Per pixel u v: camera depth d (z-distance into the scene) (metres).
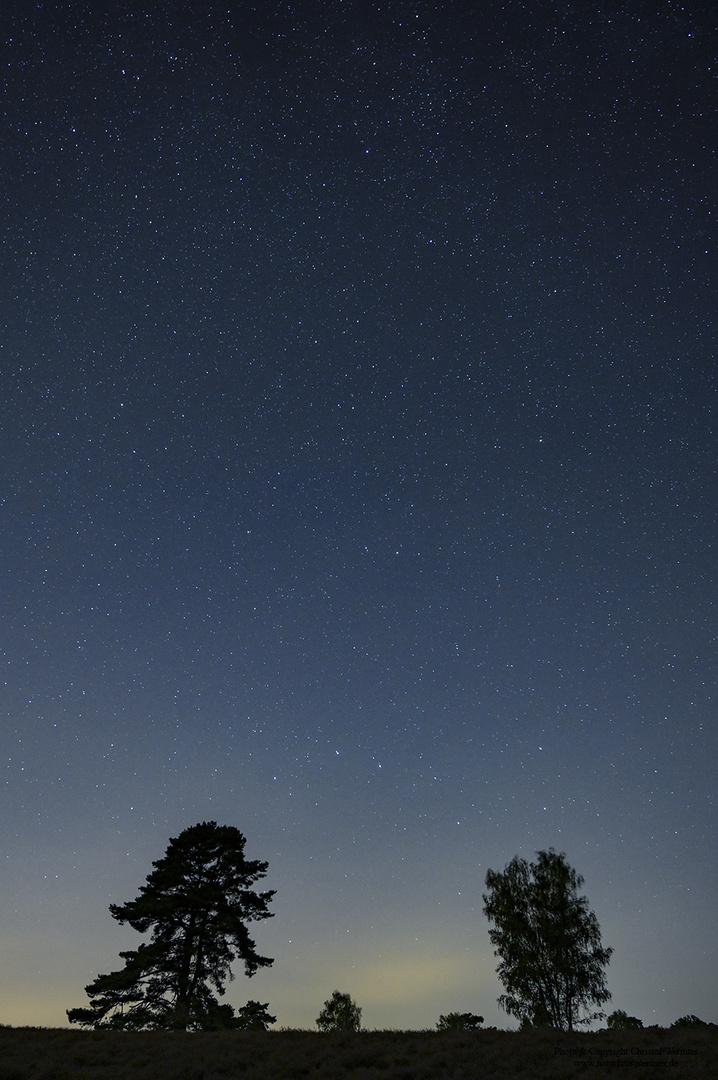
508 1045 23.84
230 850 36.91
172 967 33.16
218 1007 32.09
